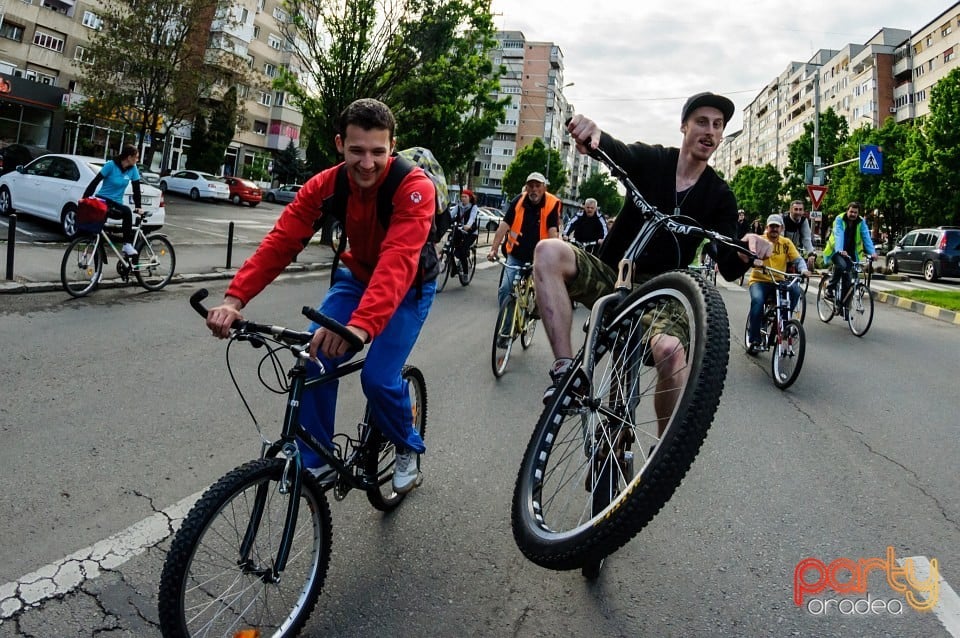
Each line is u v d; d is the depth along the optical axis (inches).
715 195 115.8
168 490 127.7
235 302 98.7
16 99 1341.0
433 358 262.8
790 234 382.0
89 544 106.7
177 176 1298.0
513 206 280.5
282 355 239.9
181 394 186.4
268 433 162.4
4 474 128.3
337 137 101.2
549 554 84.2
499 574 108.2
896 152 1701.5
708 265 536.7
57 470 132.2
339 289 115.6
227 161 2036.2
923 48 2657.5
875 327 435.5
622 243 120.6
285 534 85.4
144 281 346.3
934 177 1339.8
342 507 128.3
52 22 1541.6
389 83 679.1
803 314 291.4
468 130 904.3
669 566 114.0
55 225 557.3
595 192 4362.7
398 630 92.0
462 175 1429.6
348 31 642.8
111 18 1086.4
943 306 517.7
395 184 101.7
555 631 94.0
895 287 724.7
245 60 1259.8
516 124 4247.0
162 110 1197.1
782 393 246.1
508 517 129.4
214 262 456.8
